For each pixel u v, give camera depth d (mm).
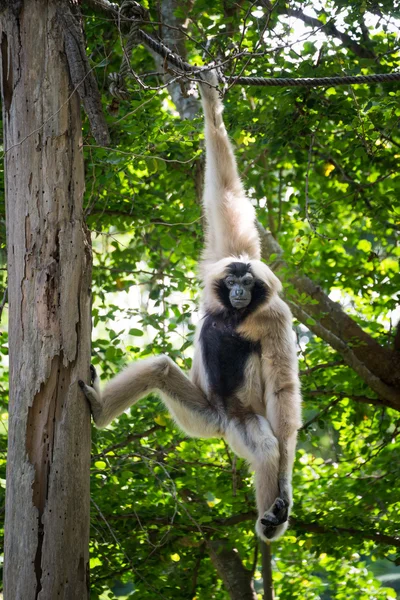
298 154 13703
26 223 7051
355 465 13758
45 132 7113
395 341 12992
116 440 11711
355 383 13031
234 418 9141
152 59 14242
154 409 11922
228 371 9281
